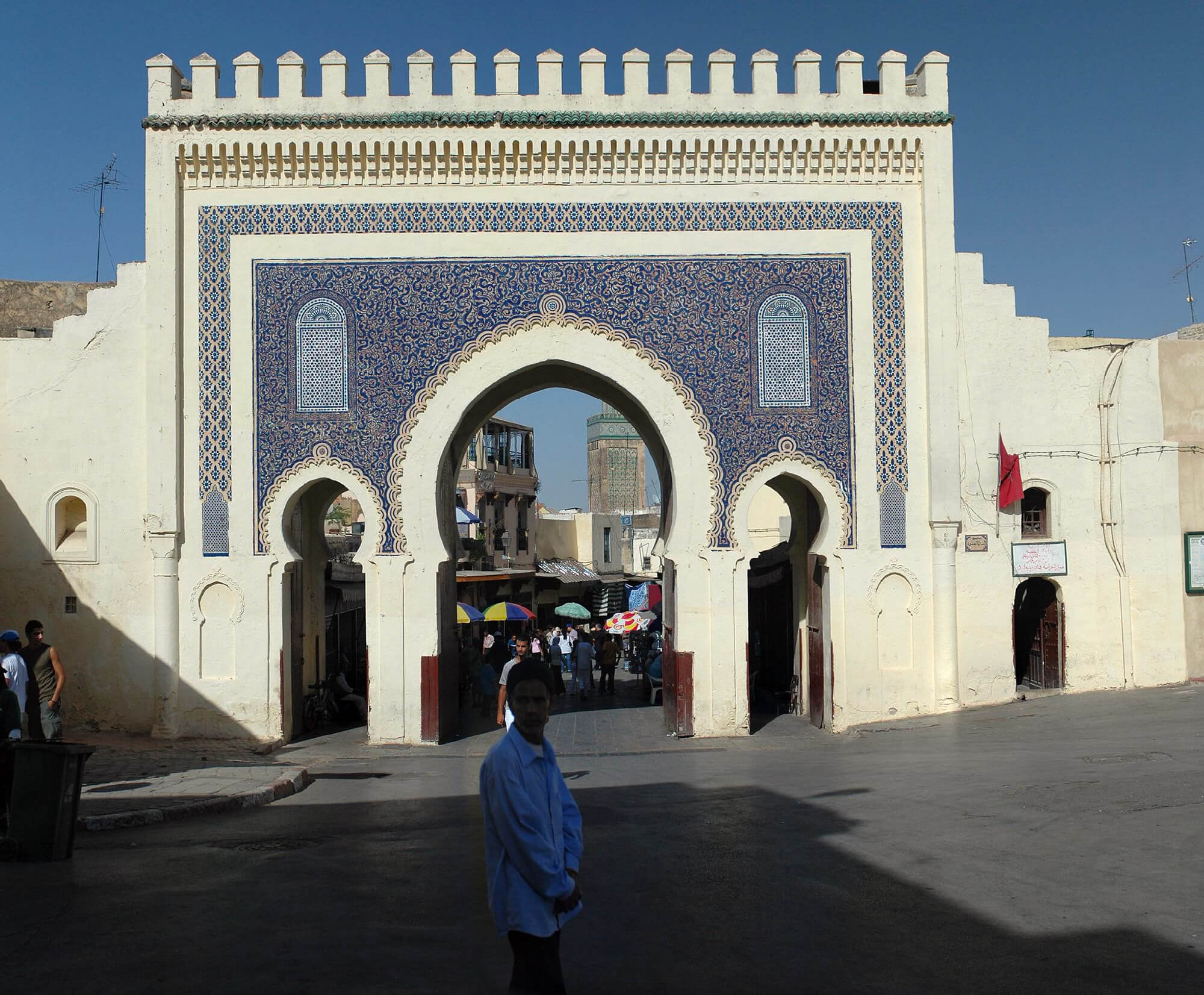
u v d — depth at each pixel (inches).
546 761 167.5
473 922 230.7
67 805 293.0
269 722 580.1
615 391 686.5
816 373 597.6
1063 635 606.9
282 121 585.9
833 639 594.2
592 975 200.1
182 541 585.0
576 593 1752.0
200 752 554.6
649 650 912.3
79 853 300.7
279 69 593.0
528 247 595.8
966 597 596.7
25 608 587.8
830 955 208.7
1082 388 608.7
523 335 594.9
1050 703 581.9
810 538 661.3
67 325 594.2
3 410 592.4
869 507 595.5
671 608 619.8
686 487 594.9
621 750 565.6
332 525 1566.2
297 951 211.6
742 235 599.2
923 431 597.6
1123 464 608.4
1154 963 199.3
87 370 592.7
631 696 889.5
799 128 595.2
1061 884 249.4
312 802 400.5
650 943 217.6
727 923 229.1
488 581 1401.3
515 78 597.3
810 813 343.6
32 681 387.2
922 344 598.2
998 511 599.8
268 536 586.2
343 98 593.0
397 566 586.2
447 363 592.1
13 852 288.4
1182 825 295.4
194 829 342.6
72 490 589.6
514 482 1600.6
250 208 593.0
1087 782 363.3
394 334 592.1
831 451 596.4
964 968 199.6
